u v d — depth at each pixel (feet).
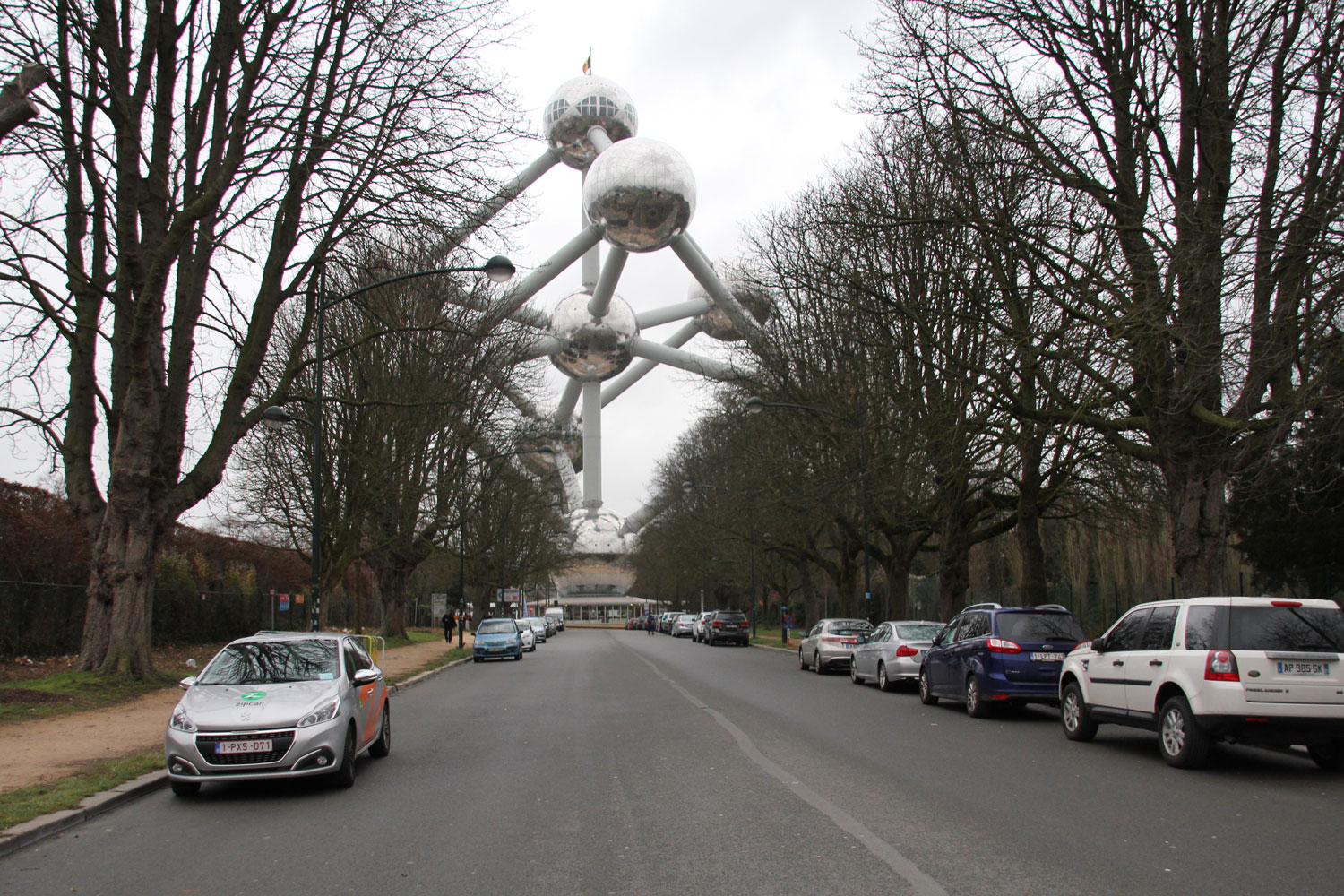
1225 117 52.95
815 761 35.04
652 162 233.76
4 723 47.03
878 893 18.40
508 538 195.21
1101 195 56.49
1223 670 32.12
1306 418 52.95
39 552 87.61
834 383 99.25
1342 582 81.35
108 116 62.34
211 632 110.42
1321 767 33.86
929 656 58.80
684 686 70.95
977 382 66.74
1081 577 119.24
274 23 63.41
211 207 58.95
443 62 64.59
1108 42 56.39
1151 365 52.85
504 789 30.50
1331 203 43.47
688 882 19.54
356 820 26.53
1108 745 40.09
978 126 59.93
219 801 29.91
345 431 96.17
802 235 100.53
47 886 20.53
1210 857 20.99
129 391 61.93
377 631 147.64
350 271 72.54
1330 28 48.19
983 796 28.14
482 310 116.06
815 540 150.41
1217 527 54.90
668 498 223.10
